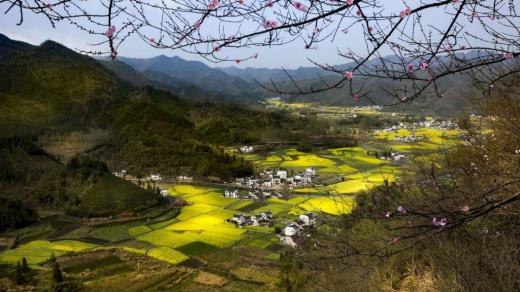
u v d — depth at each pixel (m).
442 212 3.23
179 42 2.52
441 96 2.57
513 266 4.99
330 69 2.53
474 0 2.40
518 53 2.44
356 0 2.31
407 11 2.35
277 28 2.48
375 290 6.50
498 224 5.61
